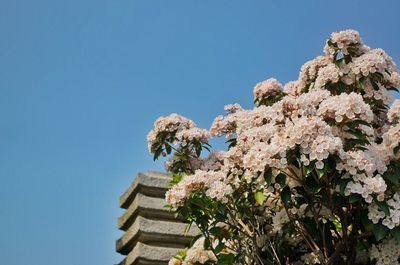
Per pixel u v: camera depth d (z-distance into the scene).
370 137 5.24
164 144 6.83
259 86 6.43
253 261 5.60
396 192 4.86
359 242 5.42
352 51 5.85
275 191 5.14
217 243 5.97
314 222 5.27
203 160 6.75
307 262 5.51
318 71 6.00
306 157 4.59
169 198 5.36
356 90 5.82
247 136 5.03
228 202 5.29
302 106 5.01
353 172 4.55
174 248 7.45
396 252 4.99
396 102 5.13
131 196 7.97
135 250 7.26
